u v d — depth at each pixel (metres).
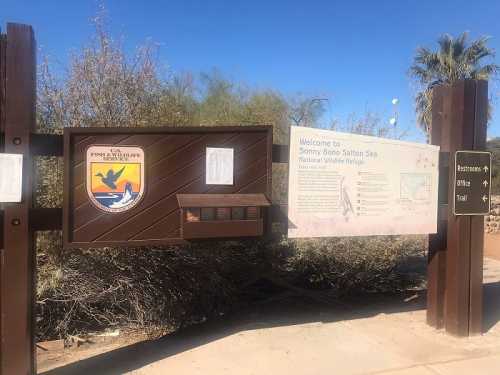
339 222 4.96
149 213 4.18
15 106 3.67
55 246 5.29
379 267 6.66
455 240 5.21
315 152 4.85
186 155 4.27
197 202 4.17
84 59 6.04
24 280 3.66
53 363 4.57
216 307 6.28
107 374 4.19
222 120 7.67
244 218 4.28
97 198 4.04
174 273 5.82
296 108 11.46
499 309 6.33
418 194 5.27
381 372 4.25
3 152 3.69
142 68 6.25
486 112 5.34
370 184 5.07
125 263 5.43
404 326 5.55
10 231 3.64
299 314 6.08
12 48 3.66
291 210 4.80
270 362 4.44
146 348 4.87
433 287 5.51
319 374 4.19
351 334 5.23
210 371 4.25
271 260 6.66
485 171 5.31
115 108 6.04
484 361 4.53
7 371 3.62
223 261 6.20
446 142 5.38
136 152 4.14
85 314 5.68
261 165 4.48
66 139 3.91
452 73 29.44
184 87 9.97
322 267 6.68
